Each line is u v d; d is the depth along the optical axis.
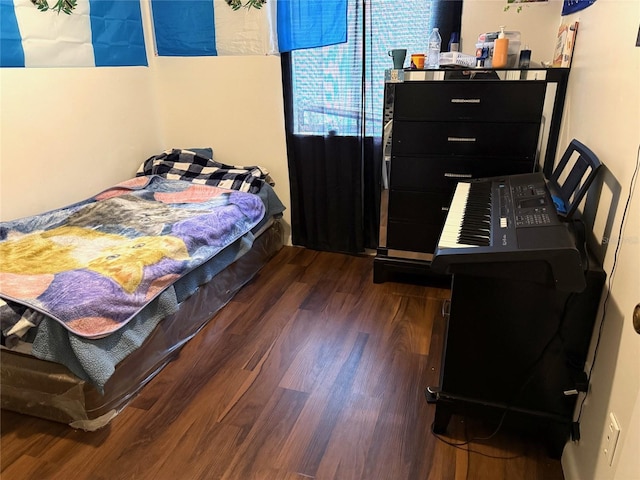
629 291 1.13
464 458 1.54
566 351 1.42
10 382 1.67
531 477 1.48
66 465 1.53
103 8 2.64
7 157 2.21
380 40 2.60
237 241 2.53
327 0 2.53
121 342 1.70
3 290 1.62
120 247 2.03
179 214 2.45
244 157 3.17
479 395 1.55
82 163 2.63
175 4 2.91
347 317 2.38
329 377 1.93
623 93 1.34
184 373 1.96
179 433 1.65
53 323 1.54
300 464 1.53
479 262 1.28
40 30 2.29
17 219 2.29
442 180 2.42
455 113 2.28
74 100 2.53
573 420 1.48
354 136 2.78
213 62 2.98
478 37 2.54
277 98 2.95
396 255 2.65
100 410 1.65
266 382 1.91
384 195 2.54
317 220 3.10
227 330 2.28
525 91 2.16
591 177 1.41
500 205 1.65
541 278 1.26
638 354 1.05
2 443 1.61
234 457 1.55
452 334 1.49
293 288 2.68
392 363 2.01
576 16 2.10
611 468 1.13
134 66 2.93
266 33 2.80
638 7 1.27
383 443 1.60
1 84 2.15
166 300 1.93
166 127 3.25
